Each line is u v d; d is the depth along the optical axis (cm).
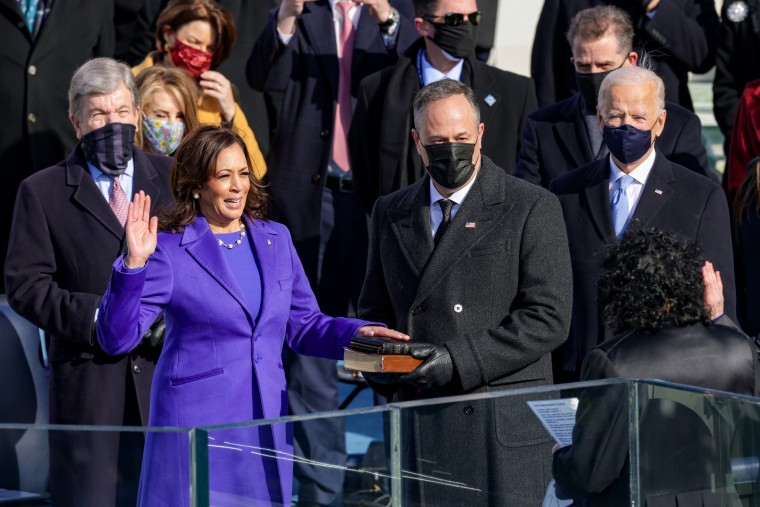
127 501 1130
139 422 1614
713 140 2945
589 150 1908
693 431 1189
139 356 1620
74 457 1139
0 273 2344
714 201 1730
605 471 1212
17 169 2328
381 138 2014
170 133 1909
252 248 1428
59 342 1630
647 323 1289
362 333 1424
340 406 2256
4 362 1819
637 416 1212
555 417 1203
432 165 1460
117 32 2506
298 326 1480
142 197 1348
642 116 1683
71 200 1647
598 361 1284
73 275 1631
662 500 1207
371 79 2061
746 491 1174
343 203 2205
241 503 1104
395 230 1528
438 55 2022
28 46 2322
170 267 1369
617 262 1323
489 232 1470
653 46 2247
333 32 2216
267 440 1112
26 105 2314
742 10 2256
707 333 1301
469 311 1463
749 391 1299
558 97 2327
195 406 1361
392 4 2456
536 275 1453
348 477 1139
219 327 1372
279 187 2192
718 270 1700
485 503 1192
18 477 1151
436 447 1174
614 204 1745
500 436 1196
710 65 2286
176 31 2125
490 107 2020
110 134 1653
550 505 1213
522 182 1509
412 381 1398
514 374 1455
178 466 1108
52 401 1627
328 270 2200
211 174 1368
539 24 2341
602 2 2267
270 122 2448
